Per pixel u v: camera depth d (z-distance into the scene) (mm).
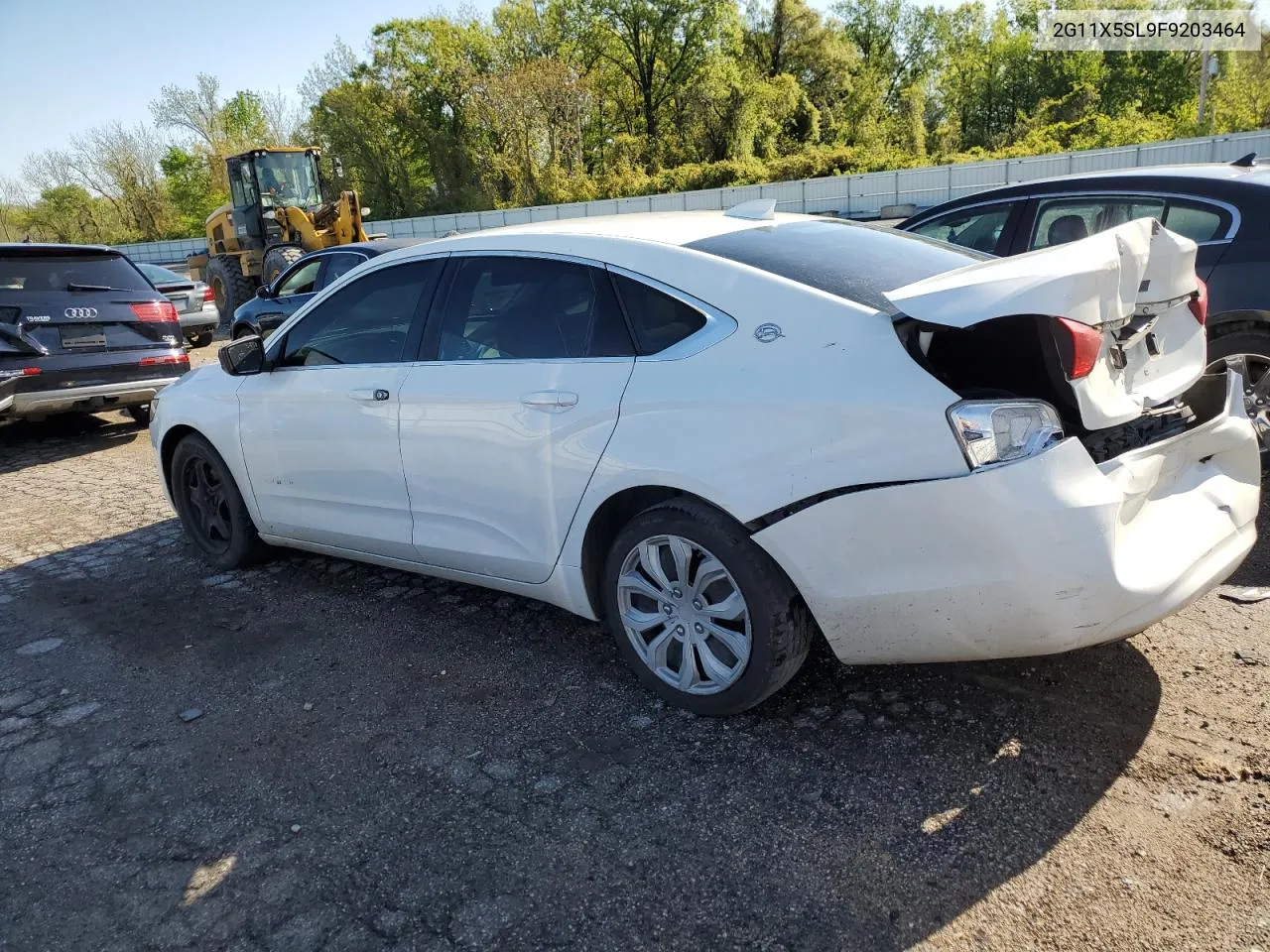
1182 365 2877
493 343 3311
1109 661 3100
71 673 3639
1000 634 2406
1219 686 2902
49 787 2842
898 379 2404
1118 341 2578
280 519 4262
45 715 3309
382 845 2461
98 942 2182
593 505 2961
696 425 2682
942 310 2309
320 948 2115
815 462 2479
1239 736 2645
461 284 3469
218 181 55312
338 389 3779
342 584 4391
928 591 2410
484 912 2191
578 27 51250
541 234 3307
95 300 7918
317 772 2830
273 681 3447
